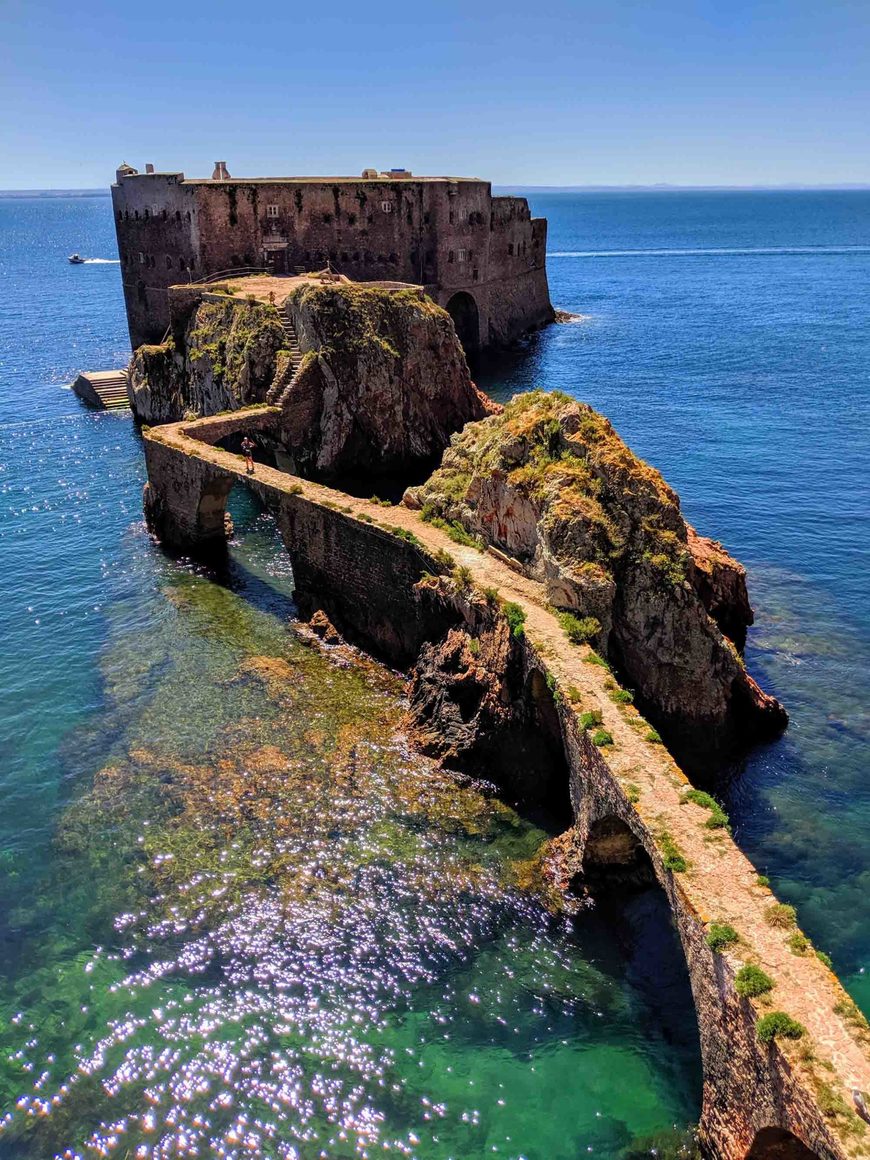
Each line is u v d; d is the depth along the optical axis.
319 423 65.31
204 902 26.84
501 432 38.66
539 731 31.20
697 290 178.62
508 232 118.44
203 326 73.31
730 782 32.44
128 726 35.31
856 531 54.16
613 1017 23.50
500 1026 23.22
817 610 44.50
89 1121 20.81
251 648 41.31
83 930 25.94
